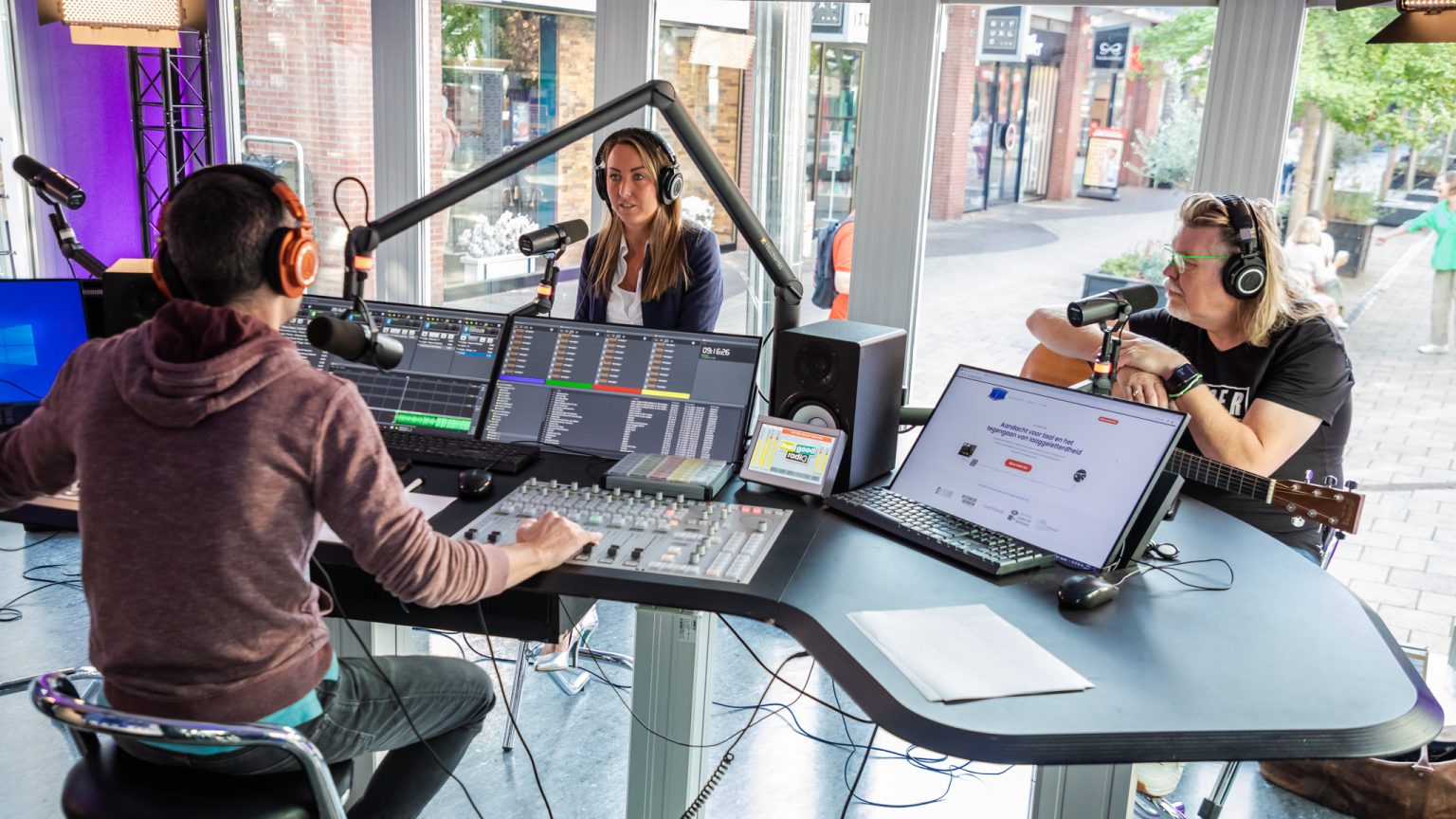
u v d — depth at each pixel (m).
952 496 1.97
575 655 3.07
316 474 1.33
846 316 4.02
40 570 3.60
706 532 1.87
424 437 2.28
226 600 1.29
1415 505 3.54
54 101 5.05
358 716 1.53
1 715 2.74
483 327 2.37
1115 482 1.77
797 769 2.68
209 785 1.42
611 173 2.95
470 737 1.76
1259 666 1.49
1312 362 2.30
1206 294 2.33
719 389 2.23
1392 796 2.47
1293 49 3.10
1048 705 1.36
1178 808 2.52
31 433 1.42
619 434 2.25
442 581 1.42
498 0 4.27
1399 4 2.29
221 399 1.26
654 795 2.05
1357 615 1.67
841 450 2.07
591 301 3.14
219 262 1.30
